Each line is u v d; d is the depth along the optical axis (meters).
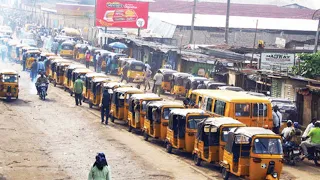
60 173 24.52
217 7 101.12
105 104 37.12
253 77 46.12
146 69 55.72
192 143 27.98
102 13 80.75
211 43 82.75
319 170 27.70
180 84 50.00
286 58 49.59
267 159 22.81
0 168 24.84
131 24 81.69
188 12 98.25
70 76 50.53
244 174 23.33
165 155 29.12
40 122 36.69
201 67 55.12
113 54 66.38
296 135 28.88
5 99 45.84
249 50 58.41
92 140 31.88
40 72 47.75
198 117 28.30
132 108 34.59
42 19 128.25
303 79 38.53
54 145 30.08
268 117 30.44
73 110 42.25
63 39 85.19
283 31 83.75
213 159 25.83
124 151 29.47
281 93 41.19
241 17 90.94
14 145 29.42
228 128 25.33
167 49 61.06
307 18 100.50
